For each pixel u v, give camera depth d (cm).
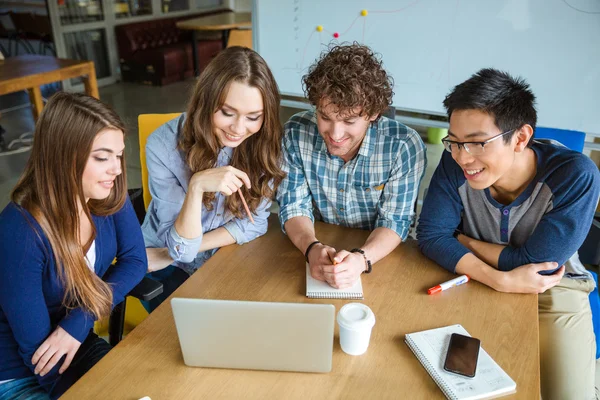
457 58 242
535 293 119
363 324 95
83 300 117
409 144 141
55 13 571
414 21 243
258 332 91
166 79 625
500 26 228
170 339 105
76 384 93
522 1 220
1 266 108
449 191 134
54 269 114
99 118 107
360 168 144
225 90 126
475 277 123
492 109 108
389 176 144
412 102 260
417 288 121
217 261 133
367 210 153
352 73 120
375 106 126
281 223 150
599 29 212
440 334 104
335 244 142
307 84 130
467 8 230
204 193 144
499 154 112
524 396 90
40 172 107
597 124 229
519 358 99
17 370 117
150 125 172
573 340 131
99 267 129
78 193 110
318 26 264
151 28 654
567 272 144
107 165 111
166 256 152
